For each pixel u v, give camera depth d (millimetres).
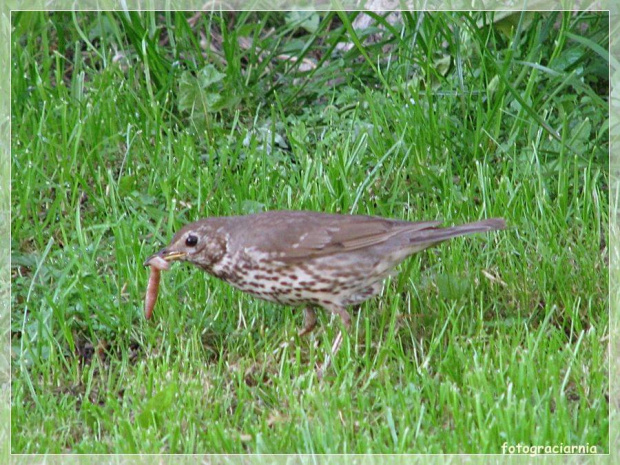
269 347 10242
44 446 8891
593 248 11500
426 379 9352
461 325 10484
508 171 12789
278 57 15133
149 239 11961
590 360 9852
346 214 10867
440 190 12547
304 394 9438
